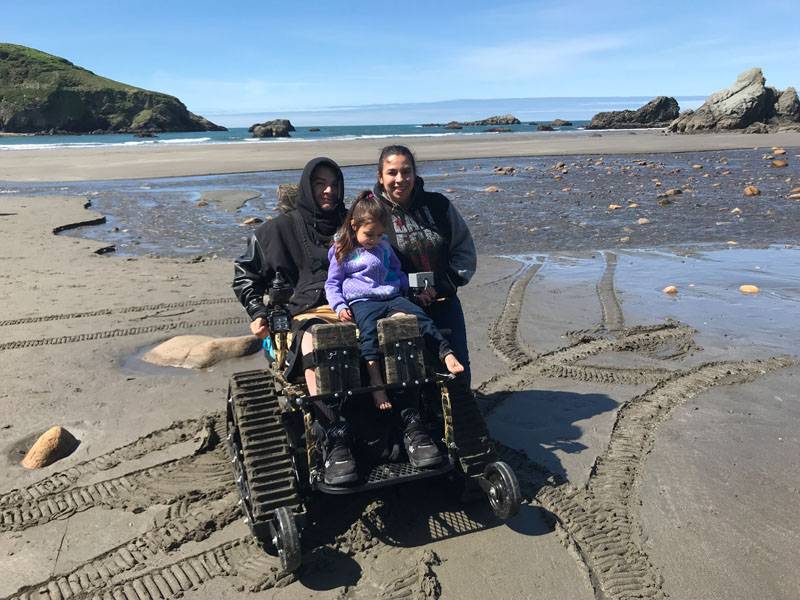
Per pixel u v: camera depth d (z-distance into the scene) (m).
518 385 5.55
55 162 31.70
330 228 4.26
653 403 5.11
